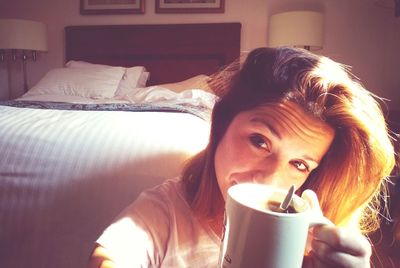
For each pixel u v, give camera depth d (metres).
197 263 0.50
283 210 0.30
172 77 3.10
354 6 2.80
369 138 0.43
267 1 2.93
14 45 2.80
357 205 0.48
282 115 0.41
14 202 0.83
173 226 0.50
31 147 0.89
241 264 0.29
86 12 3.17
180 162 0.84
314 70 0.42
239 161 0.43
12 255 0.80
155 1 3.07
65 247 0.79
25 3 3.27
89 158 0.86
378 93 2.84
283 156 0.42
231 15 2.99
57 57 3.29
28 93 2.65
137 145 0.89
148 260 0.47
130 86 2.72
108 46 3.15
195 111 1.62
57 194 0.82
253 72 0.46
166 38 3.06
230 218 0.30
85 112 1.32
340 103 0.41
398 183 1.56
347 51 2.85
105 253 0.41
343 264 0.30
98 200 0.81
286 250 0.28
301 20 2.46
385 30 2.77
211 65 3.02
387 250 1.56
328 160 0.46
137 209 0.50
